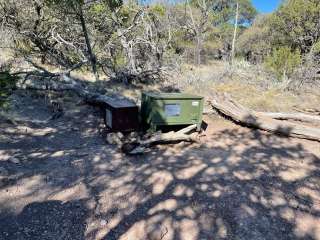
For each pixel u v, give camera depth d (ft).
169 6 75.87
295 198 15.25
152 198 14.74
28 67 40.06
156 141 21.58
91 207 13.83
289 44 65.26
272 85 41.70
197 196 15.01
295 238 12.27
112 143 21.89
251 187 16.11
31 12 43.50
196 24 83.10
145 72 44.98
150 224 12.72
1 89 24.27
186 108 23.49
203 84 43.16
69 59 46.57
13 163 17.51
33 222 12.60
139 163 18.76
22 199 14.07
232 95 37.47
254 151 21.67
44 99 31.65
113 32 48.37
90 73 47.24
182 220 13.10
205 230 12.53
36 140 21.74
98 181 16.20
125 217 13.24
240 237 12.18
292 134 24.64
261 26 91.61
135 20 51.62
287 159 20.38
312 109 32.19
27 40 44.55
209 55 98.73
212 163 19.12
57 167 17.57
